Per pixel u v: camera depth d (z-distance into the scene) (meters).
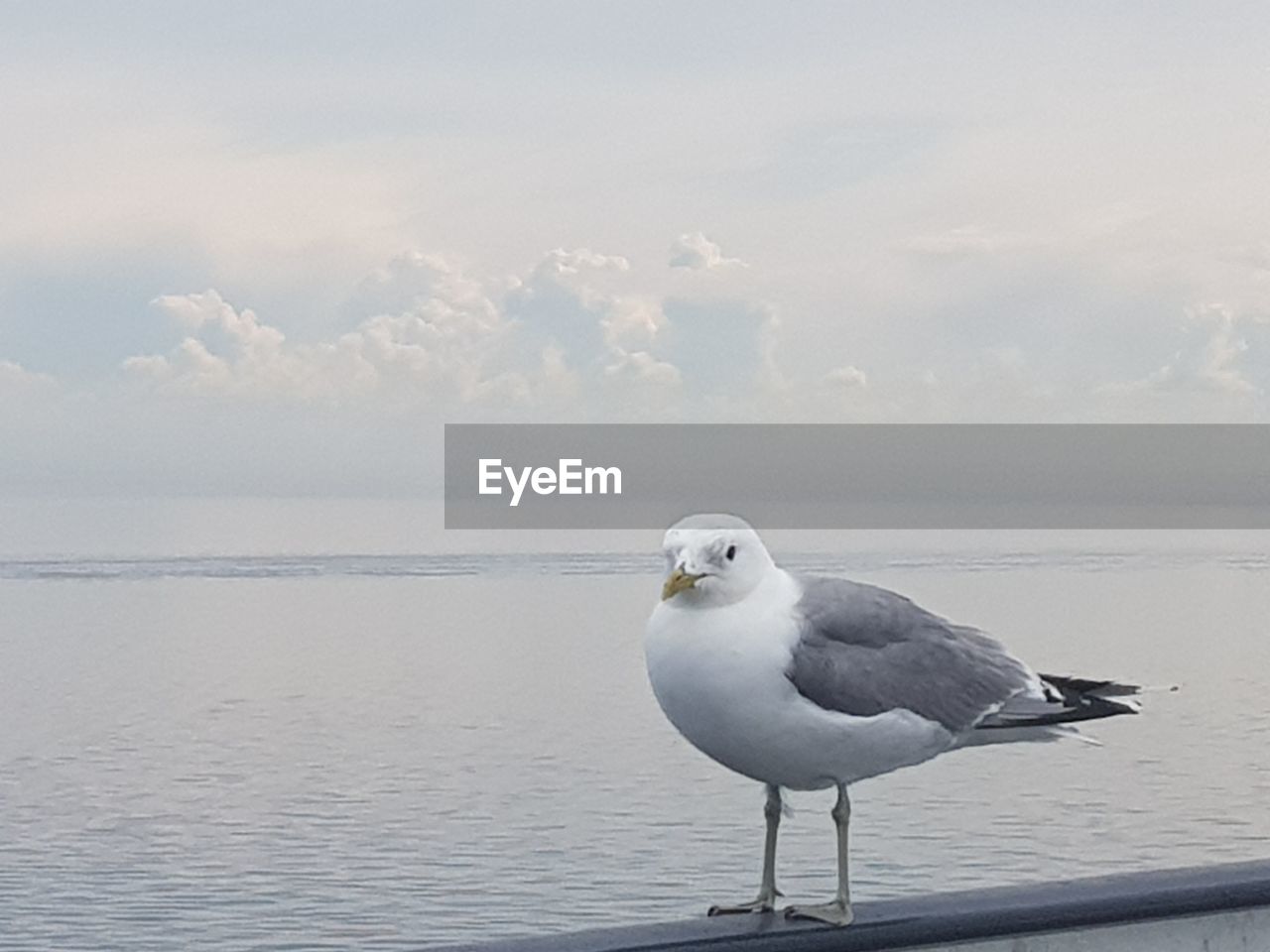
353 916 15.48
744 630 4.13
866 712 4.21
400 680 27.45
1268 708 21.34
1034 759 19.50
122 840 18.06
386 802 18.77
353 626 35.41
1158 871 4.62
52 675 29.11
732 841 16.47
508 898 15.80
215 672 29.50
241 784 20.33
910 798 17.84
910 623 4.36
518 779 19.17
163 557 51.06
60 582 46.00
